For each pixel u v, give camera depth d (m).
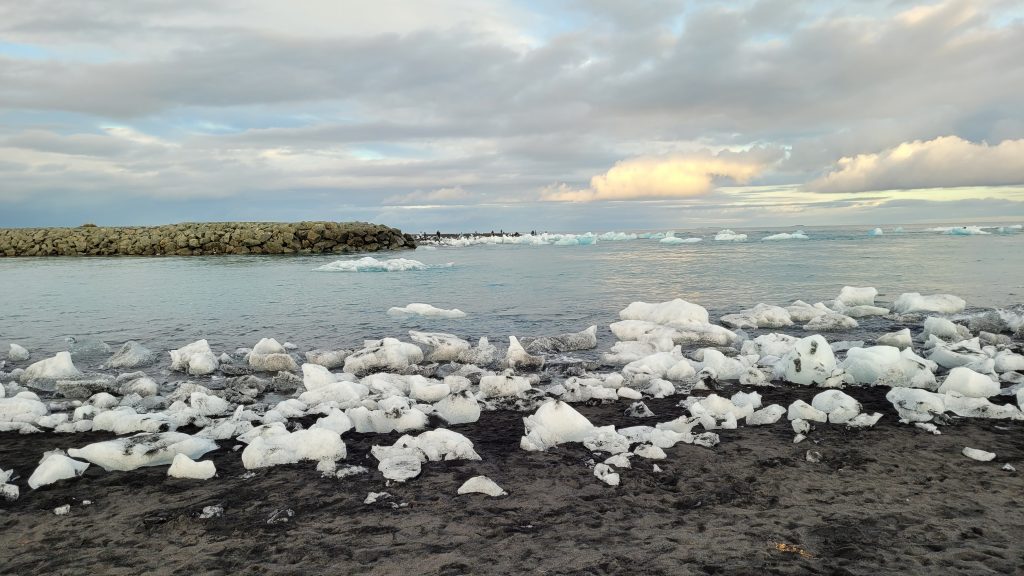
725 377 8.22
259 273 28.17
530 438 5.47
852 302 15.05
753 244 49.16
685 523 3.92
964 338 10.51
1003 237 51.84
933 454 5.08
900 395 6.64
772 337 10.15
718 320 13.26
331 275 26.69
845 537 3.68
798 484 4.52
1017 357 8.15
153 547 3.70
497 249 52.16
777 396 7.26
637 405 6.57
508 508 4.18
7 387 8.12
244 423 6.07
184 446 5.25
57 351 11.12
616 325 11.79
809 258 30.44
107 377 8.32
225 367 9.27
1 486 4.49
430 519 4.03
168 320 14.39
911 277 20.75
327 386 7.22
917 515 3.96
